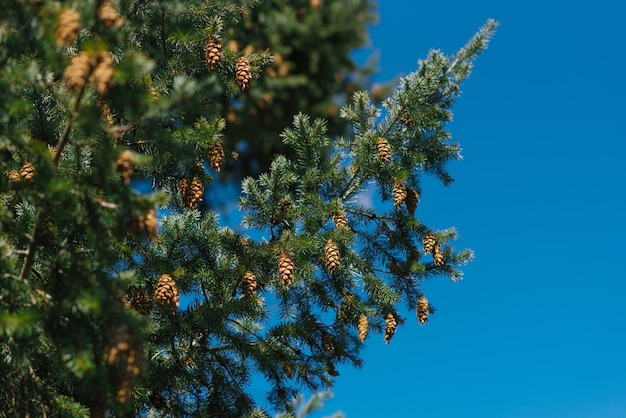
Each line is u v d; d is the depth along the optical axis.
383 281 6.03
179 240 5.13
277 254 5.50
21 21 3.04
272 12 10.38
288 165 6.15
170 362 5.23
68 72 2.82
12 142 3.11
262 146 10.63
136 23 4.98
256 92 10.04
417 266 6.23
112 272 3.87
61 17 2.90
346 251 6.02
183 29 5.47
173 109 3.25
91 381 3.19
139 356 2.86
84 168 3.72
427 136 6.48
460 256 6.43
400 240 6.43
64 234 3.65
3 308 3.15
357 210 6.36
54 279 3.27
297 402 5.74
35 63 3.04
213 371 5.50
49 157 3.15
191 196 5.18
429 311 6.42
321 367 5.78
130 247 4.89
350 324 6.09
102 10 3.05
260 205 5.74
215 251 5.43
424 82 6.04
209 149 5.06
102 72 2.81
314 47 10.99
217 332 5.32
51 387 3.67
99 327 3.30
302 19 10.91
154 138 3.48
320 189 6.22
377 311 6.12
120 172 3.20
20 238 3.65
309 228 5.73
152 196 3.16
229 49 5.70
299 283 5.86
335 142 6.23
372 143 5.98
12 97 3.07
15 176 3.77
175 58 5.65
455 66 6.52
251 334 5.52
